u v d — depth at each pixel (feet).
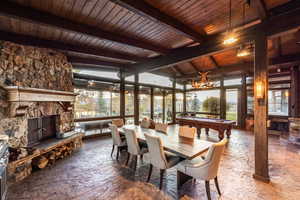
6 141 7.07
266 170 8.38
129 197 7.19
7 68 9.21
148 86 25.39
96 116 19.06
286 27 7.66
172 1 7.37
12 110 8.85
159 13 7.95
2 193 5.90
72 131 14.23
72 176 9.14
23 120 9.55
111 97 20.61
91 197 7.20
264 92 8.39
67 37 10.94
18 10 7.20
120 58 14.65
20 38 10.14
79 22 8.93
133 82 22.75
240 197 7.16
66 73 14.08
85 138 17.88
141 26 9.63
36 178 8.89
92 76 18.34
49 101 11.71
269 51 16.69
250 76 23.79
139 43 11.62
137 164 10.94
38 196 7.25
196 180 8.75
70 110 14.38
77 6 7.54
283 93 21.56
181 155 7.27
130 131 9.97
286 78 21.08
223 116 26.76
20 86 9.50
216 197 7.18
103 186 8.11
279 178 8.82
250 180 8.64
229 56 20.17
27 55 10.35
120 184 8.31
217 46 10.59
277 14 8.01
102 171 9.81
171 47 13.21
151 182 8.52
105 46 12.91
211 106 28.89
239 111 25.16
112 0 6.43
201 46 11.49
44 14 7.86
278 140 17.13
